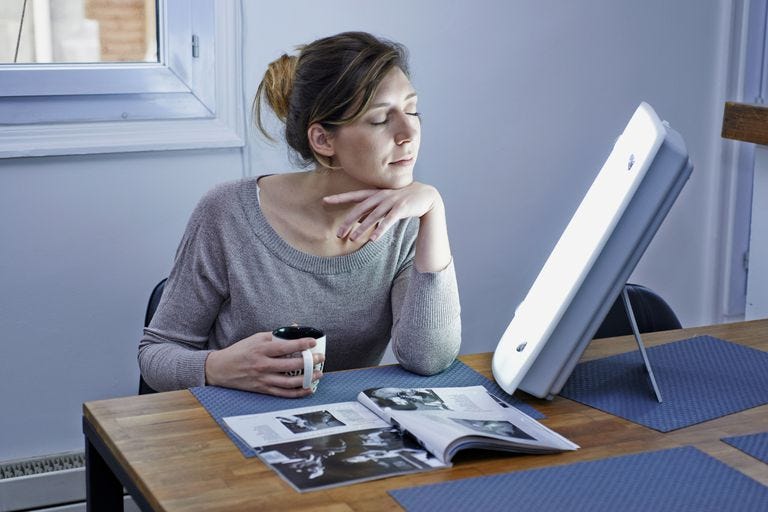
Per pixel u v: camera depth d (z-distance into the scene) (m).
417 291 1.62
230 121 2.66
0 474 2.50
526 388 1.45
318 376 1.48
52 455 2.62
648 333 1.83
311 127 1.60
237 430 1.32
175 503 1.11
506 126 3.05
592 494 1.15
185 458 1.24
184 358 1.56
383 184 1.60
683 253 3.48
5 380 2.55
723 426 1.38
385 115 1.56
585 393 1.51
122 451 1.25
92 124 2.50
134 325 2.66
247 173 2.71
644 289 1.98
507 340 1.60
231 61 2.62
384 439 1.30
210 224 1.71
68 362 2.61
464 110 2.98
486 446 1.26
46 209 2.51
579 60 3.12
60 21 2.46
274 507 1.11
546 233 3.20
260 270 1.69
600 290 1.42
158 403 1.43
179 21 2.55
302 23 2.71
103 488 1.45
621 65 3.19
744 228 3.48
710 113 3.39
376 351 1.80
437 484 1.17
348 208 1.67
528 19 3.01
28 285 2.53
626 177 1.42
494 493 1.15
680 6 3.24
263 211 1.71
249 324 1.71
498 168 3.07
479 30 2.95
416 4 2.85
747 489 1.17
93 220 2.56
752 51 3.34
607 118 3.21
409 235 1.76
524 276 3.19
